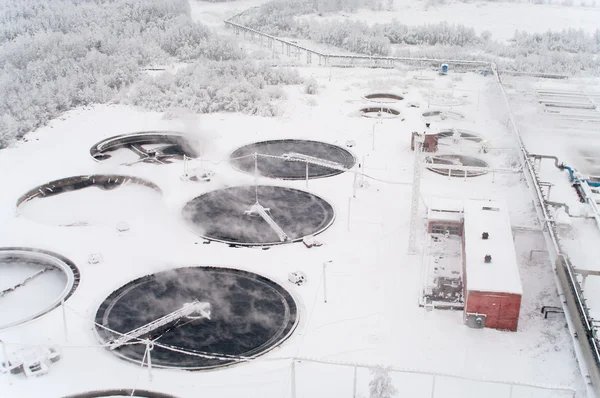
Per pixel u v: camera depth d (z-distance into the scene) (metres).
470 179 41.38
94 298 28.56
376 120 53.84
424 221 35.53
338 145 47.97
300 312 27.66
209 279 30.19
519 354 25.06
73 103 57.66
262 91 59.19
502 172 41.09
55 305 27.95
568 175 40.34
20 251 32.53
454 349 25.33
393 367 24.09
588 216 33.78
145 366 24.14
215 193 39.38
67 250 32.59
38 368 23.70
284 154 43.22
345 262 31.62
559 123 51.81
